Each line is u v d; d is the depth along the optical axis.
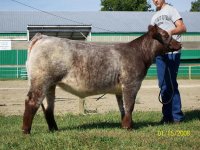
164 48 5.48
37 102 4.79
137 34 25.31
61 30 20.09
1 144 4.41
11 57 21.59
